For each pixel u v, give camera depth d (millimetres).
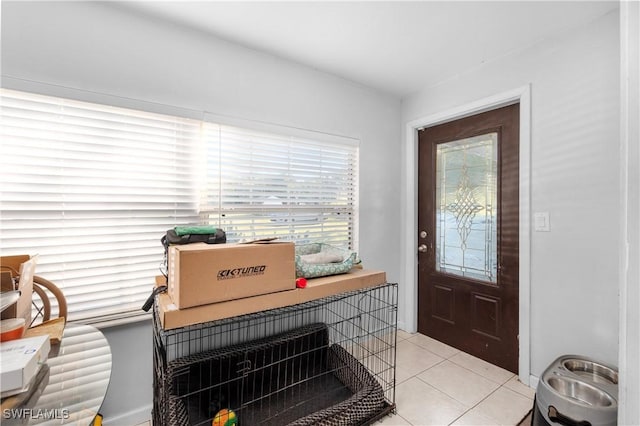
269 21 1775
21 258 1199
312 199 2387
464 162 2479
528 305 2010
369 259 2693
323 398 1832
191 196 1869
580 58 1766
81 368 1109
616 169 1637
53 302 1531
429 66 2295
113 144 1635
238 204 2039
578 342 1788
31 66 1429
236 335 1979
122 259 1686
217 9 1667
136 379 1703
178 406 1421
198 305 1192
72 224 1558
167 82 1763
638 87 471
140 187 1717
